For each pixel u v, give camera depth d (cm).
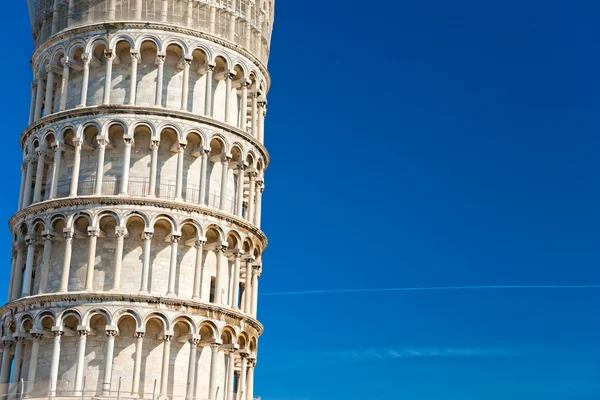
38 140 7706
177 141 7531
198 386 7200
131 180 7450
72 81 7831
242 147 7812
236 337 7406
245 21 8169
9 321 7369
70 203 7325
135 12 7744
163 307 7112
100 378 7006
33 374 7069
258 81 8194
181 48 7738
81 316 7044
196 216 7381
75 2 7919
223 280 7506
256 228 7769
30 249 7425
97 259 7288
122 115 7506
